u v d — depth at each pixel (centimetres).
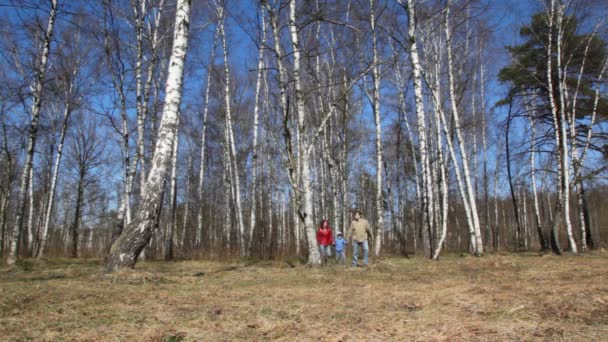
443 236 1551
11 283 814
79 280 843
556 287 641
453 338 385
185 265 1505
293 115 2255
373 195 3941
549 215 3584
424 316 484
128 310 541
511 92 2236
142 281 806
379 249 1838
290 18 1323
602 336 370
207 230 3650
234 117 2673
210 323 470
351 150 3067
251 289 734
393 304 568
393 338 397
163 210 3256
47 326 458
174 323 471
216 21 2162
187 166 3438
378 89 1934
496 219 3403
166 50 2055
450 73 1827
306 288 745
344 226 2381
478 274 905
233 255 1959
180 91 957
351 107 2459
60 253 2739
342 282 827
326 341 396
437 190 2750
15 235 1499
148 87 1794
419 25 1744
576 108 2059
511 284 709
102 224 4828
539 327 408
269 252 1977
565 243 3388
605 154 2062
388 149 3612
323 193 2572
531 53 2002
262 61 2105
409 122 2877
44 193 3341
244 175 3378
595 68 1967
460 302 557
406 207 3525
